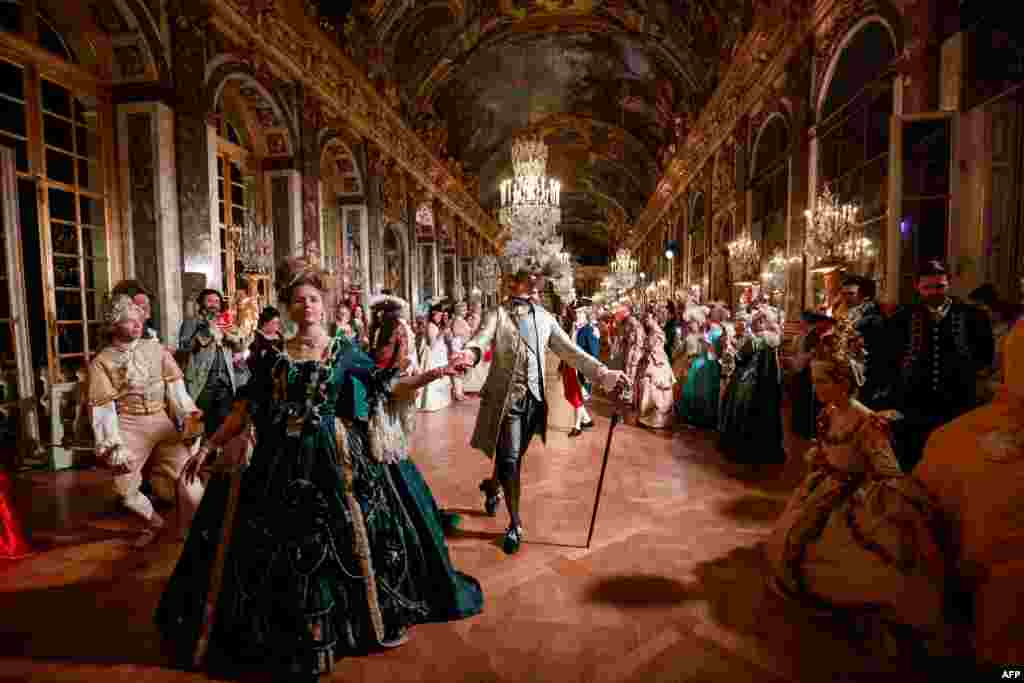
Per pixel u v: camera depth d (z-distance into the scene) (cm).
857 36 747
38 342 558
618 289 3025
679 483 460
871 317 396
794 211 915
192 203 682
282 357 225
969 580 223
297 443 220
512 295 354
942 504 240
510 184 1337
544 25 1747
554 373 1001
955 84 539
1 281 516
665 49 1691
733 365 668
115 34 605
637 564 307
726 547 330
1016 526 209
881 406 362
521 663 217
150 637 237
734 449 532
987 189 497
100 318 621
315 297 231
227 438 227
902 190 515
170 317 646
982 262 500
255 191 953
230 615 213
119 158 638
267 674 211
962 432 245
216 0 727
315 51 1009
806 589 247
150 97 629
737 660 219
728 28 1302
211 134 724
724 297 1395
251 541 214
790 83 935
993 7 494
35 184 553
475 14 1600
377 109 1362
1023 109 473
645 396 697
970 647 219
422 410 835
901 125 514
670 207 2280
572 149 2902
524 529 359
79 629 244
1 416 516
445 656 222
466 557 316
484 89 2152
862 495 244
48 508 408
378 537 231
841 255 647
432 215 1970
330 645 207
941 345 343
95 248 623
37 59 555
